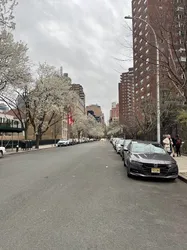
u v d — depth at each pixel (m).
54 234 4.69
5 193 7.97
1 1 22.23
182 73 11.62
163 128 29.52
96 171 13.22
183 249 4.18
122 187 9.27
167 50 11.18
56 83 45.81
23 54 29.78
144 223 5.42
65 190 8.49
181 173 12.26
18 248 4.10
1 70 27.20
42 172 12.67
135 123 37.69
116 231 4.91
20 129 39.12
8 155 27.67
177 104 25.67
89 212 6.09
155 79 16.30
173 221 5.61
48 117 67.44
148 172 10.61
